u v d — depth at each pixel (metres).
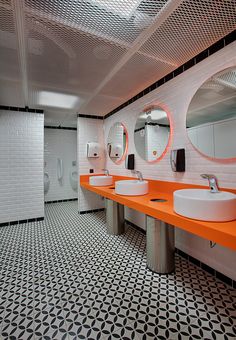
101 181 3.12
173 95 2.06
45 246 2.33
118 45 1.57
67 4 1.15
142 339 1.09
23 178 3.30
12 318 1.25
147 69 2.00
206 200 1.16
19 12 1.21
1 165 3.15
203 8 1.21
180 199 1.30
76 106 3.27
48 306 1.35
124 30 1.40
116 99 2.92
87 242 2.45
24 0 1.12
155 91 2.32
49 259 2.01
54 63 1.82
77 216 3.69
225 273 1.60
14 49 1.59
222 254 1.62
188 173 1.92
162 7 1.20
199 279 1.65
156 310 1.30
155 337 1.11
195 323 1.20
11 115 3.22
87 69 1.96
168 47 1.62
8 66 1.87
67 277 1.69
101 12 1.22
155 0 1.15
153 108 2.39
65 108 3.38
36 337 1.11
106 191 2.48
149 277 1.69
